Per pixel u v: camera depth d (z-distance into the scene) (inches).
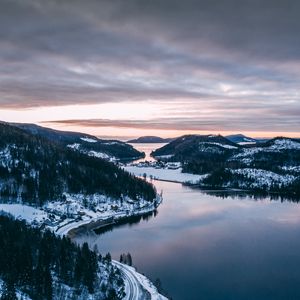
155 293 5457.7
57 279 5260.8
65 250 6013.8
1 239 5767.7
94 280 5428.2
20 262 5132.9
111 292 5260.8
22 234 6304.1
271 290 5880.9
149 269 6712.6
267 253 7667.3
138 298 5275.6
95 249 7283.5
